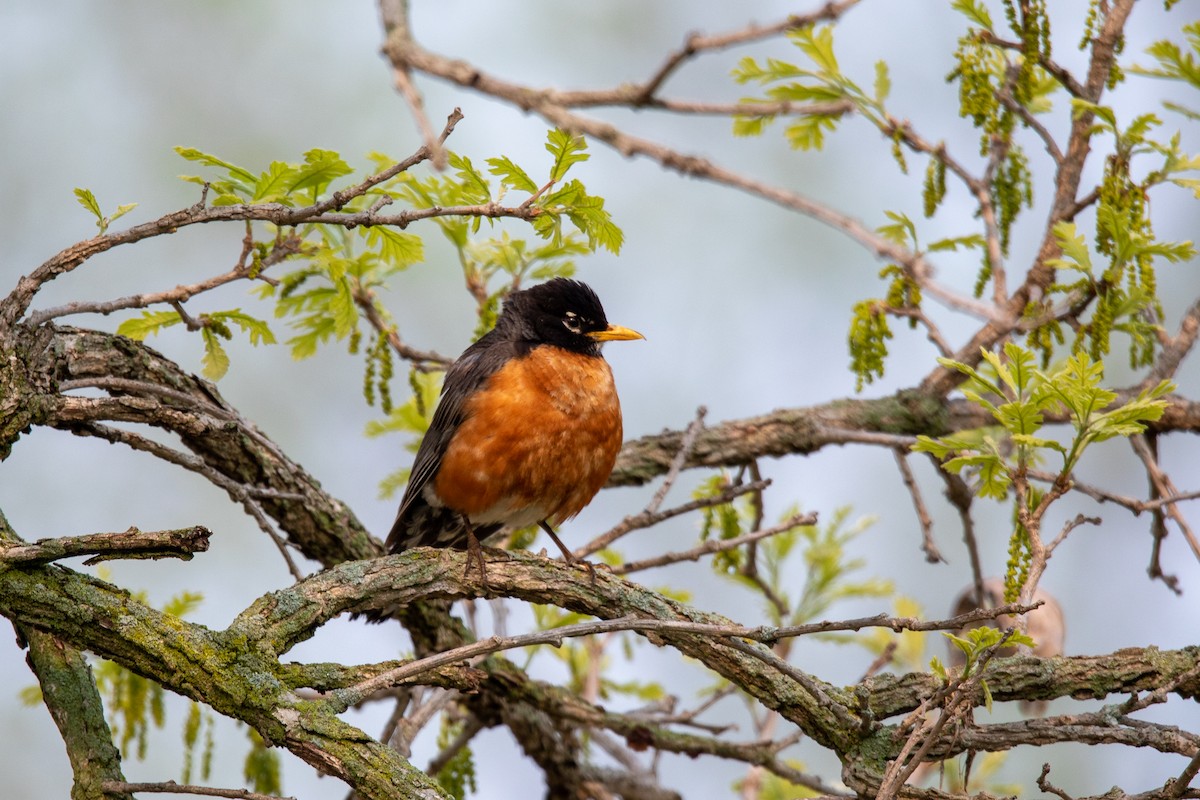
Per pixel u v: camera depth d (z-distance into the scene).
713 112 6.10
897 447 11.46
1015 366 8.30
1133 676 8.02
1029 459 8.98
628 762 12.47
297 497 8.98
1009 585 8.07
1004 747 7.79
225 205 8.69
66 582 7.53
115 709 10.30
